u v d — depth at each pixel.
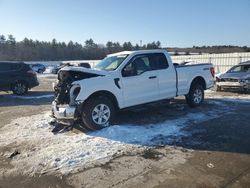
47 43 98.31
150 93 7.82
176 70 8.51
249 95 12.28
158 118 7.86
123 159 5.03
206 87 9.62
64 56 94.81
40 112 9.56
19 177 4.54
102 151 5.42
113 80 7.08
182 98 11.12
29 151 5.63
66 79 7.00
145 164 4.80
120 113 8.49
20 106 11.16
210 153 5.20
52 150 5.59
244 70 13.84
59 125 7.25
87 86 6.68
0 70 14.53
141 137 6.18
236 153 5.16
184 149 5.43
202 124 7.12
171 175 4.37
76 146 5.74
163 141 5.91
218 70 24.31
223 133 6.34
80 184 4.21
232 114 8.21
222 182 4.10
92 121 6.72
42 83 23.95
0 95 15.09
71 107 6.68
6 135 6.82
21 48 94.56
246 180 4.14
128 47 90.31
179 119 7.69
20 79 15.02
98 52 93.69
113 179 4.31
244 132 6.38
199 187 3.98
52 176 4.51
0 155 5.53
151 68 7.93
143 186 4.07
